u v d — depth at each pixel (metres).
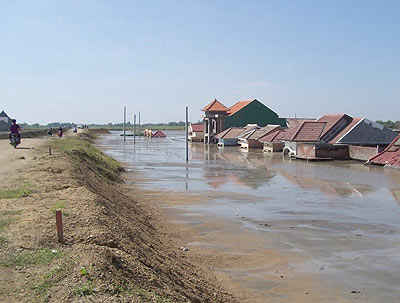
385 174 34.81
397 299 10.02
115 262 8.14
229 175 34.22
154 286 7.86
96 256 7.93
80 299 6.43
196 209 20.22
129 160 48.12
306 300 9.89
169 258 11.23
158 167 40.44
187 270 10.82
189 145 82.25
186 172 36.25
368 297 10.12
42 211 11.13
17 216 10.54
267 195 24.58
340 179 31.75
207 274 11.21
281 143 61.34
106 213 12.02
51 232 9.36
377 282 11.10
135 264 8.52
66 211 11.20
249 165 42.75
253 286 10.69
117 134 153.88
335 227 17.00
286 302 9.75
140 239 11.46
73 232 9.59
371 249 14.02
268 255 13.24
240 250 13.71
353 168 39.56
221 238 15.14
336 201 22.81
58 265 7.50
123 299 6.67
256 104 88.62
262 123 89.06
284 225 17.27
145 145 81.50
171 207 20.64
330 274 11.65
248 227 16.83
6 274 7.18
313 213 19.66
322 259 12.94
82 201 12.66
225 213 19.42
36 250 8.30
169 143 89.75
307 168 39.72
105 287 6.90
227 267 12.08
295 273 11.69
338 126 53.00
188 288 9.06
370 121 51.06
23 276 7.14
